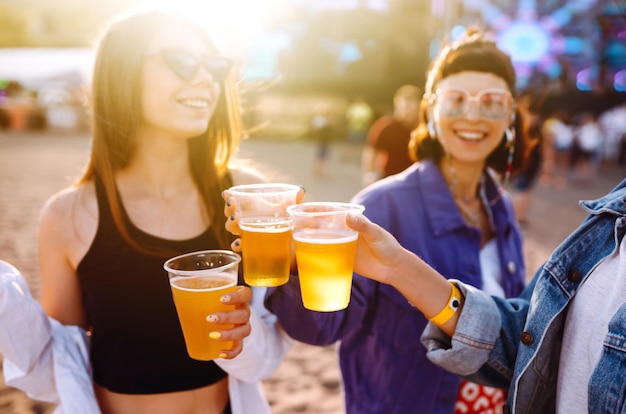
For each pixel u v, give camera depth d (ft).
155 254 5.48
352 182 42.83
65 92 81.92
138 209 5.69
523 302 5.02
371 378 6.38
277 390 11.91
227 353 4.24
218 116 6.07
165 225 5.73
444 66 6.67
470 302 4.71
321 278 3.95
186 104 5.35
